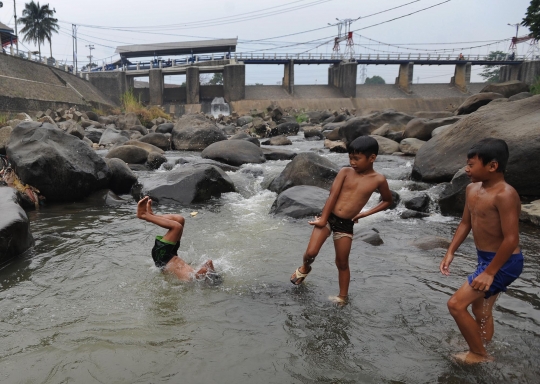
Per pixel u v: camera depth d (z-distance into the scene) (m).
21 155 7.46
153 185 8.00
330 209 3.59
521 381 2.53
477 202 2.82
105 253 4.80
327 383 2.50
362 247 5.13
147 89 62.56
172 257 4.29
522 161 7.10
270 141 20.42
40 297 3.65
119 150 12.22
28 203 7.13
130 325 3.17
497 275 2.71
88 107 45.62
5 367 2.64
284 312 3.41
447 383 2.51
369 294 3.77
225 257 4.74
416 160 9.95
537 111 8.16
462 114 19.88
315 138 23.86
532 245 5.16
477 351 2.77
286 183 8.58
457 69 73.00
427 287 3.94
